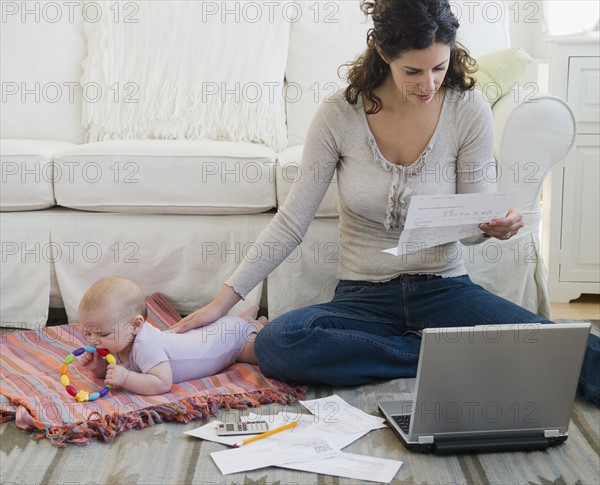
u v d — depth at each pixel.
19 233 2.40
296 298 2.39
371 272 2.02
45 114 2.80
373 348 1.92
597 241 2.67
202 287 2.42
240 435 1.66
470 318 1.93
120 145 2.41
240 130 2.67
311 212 2.02
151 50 2.74
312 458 1.57
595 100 2.59
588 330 1.56
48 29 2.83
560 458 1.59
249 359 2.08
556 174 2.64
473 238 1.98
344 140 1.96
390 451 1.61
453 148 1.94
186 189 2.35
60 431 1.67
